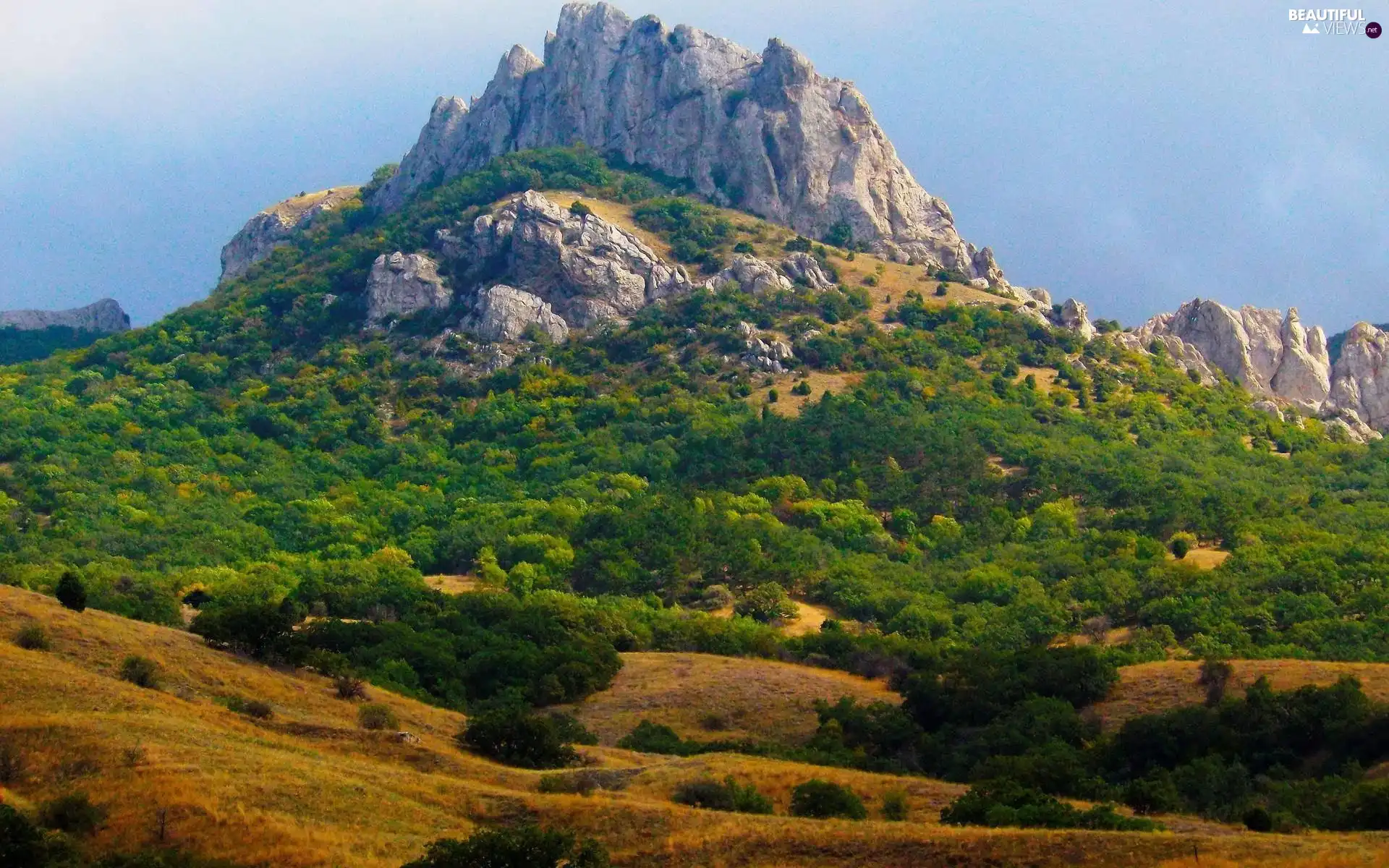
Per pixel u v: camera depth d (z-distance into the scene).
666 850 138.62
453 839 129.88
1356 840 137.38
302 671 195.12
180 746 146.50
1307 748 195.50
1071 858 131.12
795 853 136.88
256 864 129.50
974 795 159.12
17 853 122.12
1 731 144.75
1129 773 196.50
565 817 144.62
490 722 174.50
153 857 124.69
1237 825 153.25
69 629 180.75
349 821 138.50
